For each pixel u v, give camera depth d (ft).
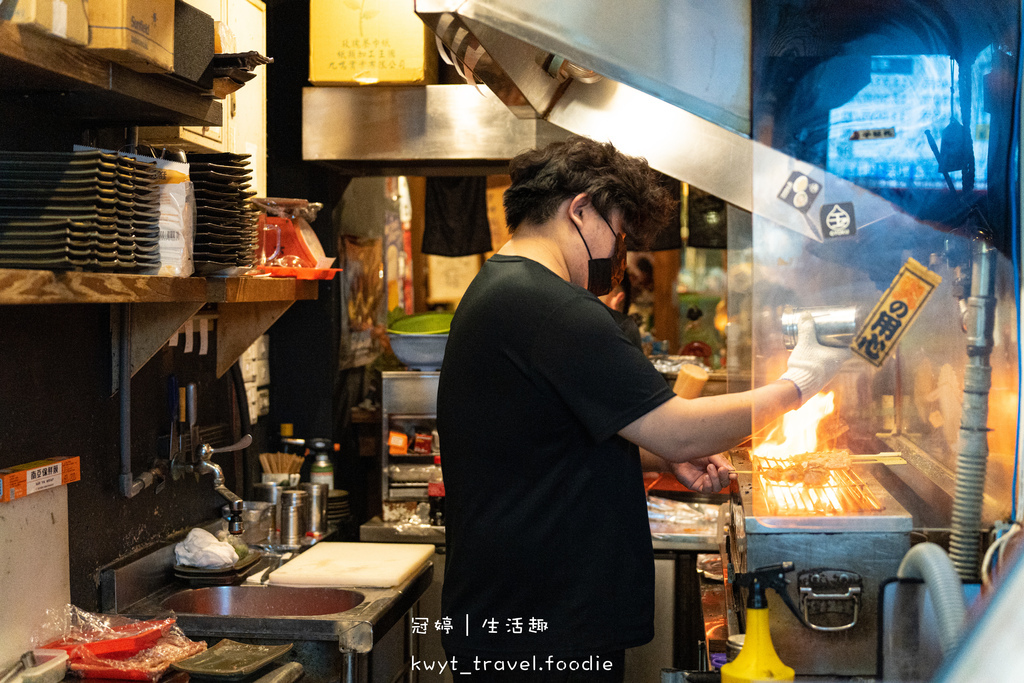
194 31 5.49
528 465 4.95
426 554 8.44
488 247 11.28
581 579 4.91
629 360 4.71
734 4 3.99
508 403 4.93
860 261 3.75
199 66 5.58
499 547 4.97
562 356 4.75
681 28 4.09
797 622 3.63
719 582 7.45
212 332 8.79
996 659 1.90
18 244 4.49
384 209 13.67
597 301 4.90
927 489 3.65
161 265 5.66
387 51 9.20
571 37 4.25
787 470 3.76
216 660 5.64
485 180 11.20
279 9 10.40
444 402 5.24
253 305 8.57
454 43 6.22
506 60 5.94
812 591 3.62
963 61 3.64
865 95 3.70
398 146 9.53
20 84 4.83
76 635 5.78
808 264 3.77
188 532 8.16
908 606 3.59
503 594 5.00
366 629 6.39
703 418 4.50
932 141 3.68
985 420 3.66
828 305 3.76
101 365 6.79
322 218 10.63
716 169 5.98
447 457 5.24
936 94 3.67
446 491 5.33
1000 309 3.66
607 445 4.98
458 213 11.21
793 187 3.76
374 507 12.67
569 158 5.20
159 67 5.03
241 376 8.91
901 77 3.68
